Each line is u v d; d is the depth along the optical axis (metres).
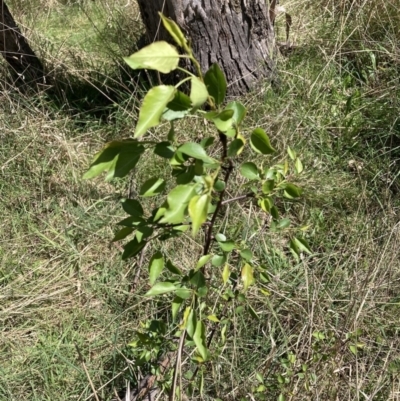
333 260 2.21
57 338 2.08
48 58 3.38
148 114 0.79
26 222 2.51
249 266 1.25
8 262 2.35
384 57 3.13
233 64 2.87
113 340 2.01
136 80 3.13
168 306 2.02
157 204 2.43
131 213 1.17
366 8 3.30
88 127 2.97
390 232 2.12
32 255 2.40
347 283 2.05
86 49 3.82
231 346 1.88
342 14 3.21
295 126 2.68
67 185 2.65
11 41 3.04
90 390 1.89
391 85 2.93
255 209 2.43
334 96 2.91
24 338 2.10
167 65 0.78
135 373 1.88
